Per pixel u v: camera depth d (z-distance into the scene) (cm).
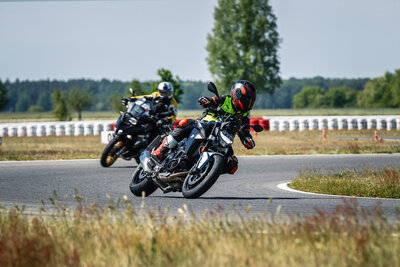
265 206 3139
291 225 2122
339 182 4084
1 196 3659
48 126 14250
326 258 1659
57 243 1909
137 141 5400
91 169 5556
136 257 1720
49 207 3125
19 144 10356
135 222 2195
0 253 1820
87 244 1878
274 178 4834
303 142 10194
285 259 1659
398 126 14525
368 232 1905
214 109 3153
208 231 2012
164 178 3203
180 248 1803
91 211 2342
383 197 3606
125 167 5806
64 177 4831
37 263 1731
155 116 5359
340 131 14112
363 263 1622
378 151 7731
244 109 3108
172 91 5450
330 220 2038
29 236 2045
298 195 3688
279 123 14700
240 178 4828
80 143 10581
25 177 4831
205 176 3173
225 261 1639
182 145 3241
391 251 1717
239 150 8106
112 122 14275
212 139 3119
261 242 1827
